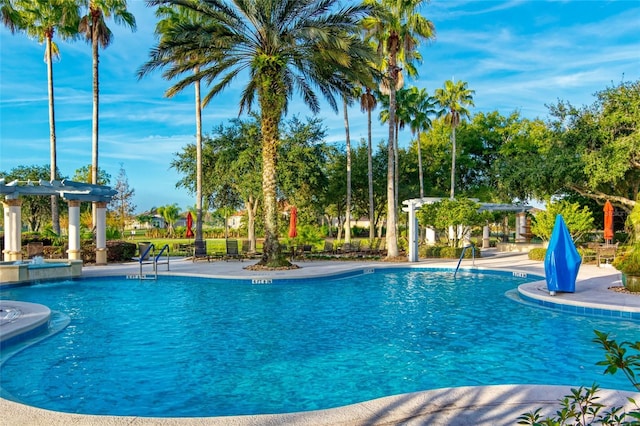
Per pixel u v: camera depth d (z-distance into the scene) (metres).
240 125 28.19
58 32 24.58
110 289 13.69
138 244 22.69
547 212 21.16
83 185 18.84
